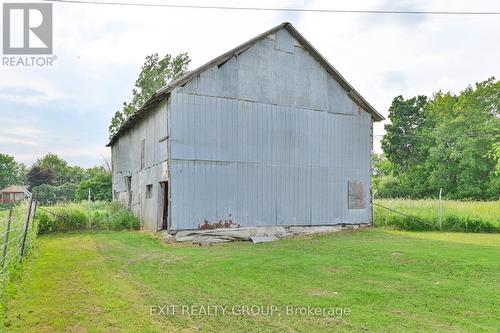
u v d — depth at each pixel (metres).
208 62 13.62
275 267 8.59
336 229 16.23
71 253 10.47
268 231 14.53
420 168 46.44
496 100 41.88
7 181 72.56
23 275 7.77
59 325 5.08
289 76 15.48
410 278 7.58
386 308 5.75
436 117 47.62
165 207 14.65
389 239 13.53
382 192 46.25
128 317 5.37
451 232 16.30
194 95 13.47
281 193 14.98
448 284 7.12
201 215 13.33
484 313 5.54
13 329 4.96
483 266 8.55
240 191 14.11
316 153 15.94
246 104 14.45
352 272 8.10
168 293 6.51
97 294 6.46
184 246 12.13
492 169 39.84
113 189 24.70
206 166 13.53
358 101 17.19
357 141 17.11
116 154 23.69
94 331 4.87
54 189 50.03
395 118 50.62
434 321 5.21
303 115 15.70
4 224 8.85
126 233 15.16
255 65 14.73
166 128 13.53
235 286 6.96
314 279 7.50
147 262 9.20
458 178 42.59
